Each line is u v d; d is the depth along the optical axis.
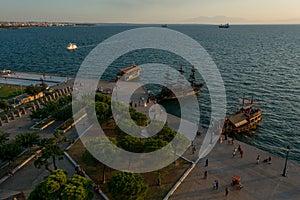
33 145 59.88
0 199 42.75
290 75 155.25
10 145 51.66
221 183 49.22
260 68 175.88
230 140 66.00
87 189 37.62
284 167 54.31
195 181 49.75
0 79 125.31
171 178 50.00
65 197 34.94
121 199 41.62
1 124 73.62
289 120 92.38
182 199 44.84
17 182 48.00
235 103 108.81
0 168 51.81
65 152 57.91
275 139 79.50
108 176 49.62
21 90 109.12
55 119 74.88
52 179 37.53
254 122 84.75
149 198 44.34
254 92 123.38
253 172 52.91
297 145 76.19
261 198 45.28
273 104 107.88
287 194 46.34
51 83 121.25
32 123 75.25
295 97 115.81
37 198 36.88
